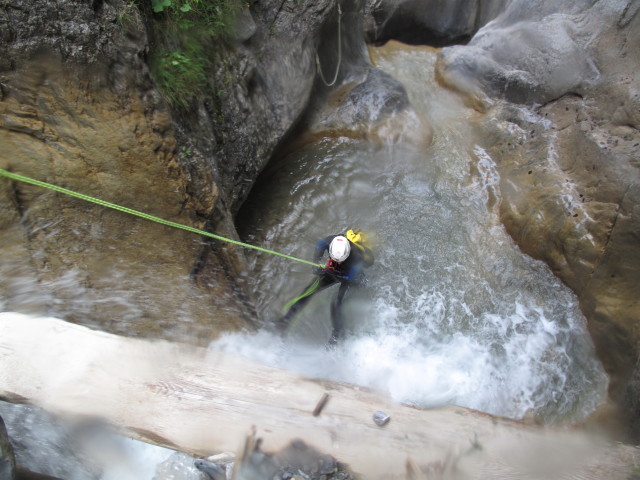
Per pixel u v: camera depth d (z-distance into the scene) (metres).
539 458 2.55
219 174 4.27
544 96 5.86
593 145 4.50
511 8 7.18
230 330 3.54
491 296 4.51
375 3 8.52
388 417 2.62
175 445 2.52
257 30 5.28
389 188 5.64
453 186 5.63
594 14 5.63
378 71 6.91
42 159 3.02
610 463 2.56
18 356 2.69
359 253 4.06
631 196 3.80
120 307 3.15
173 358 2.83
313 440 2.55
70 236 3.14
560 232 4.39
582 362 3.92
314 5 5.67
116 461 2.81
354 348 4.01
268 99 5.24
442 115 6.67
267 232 5.09
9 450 2.36
